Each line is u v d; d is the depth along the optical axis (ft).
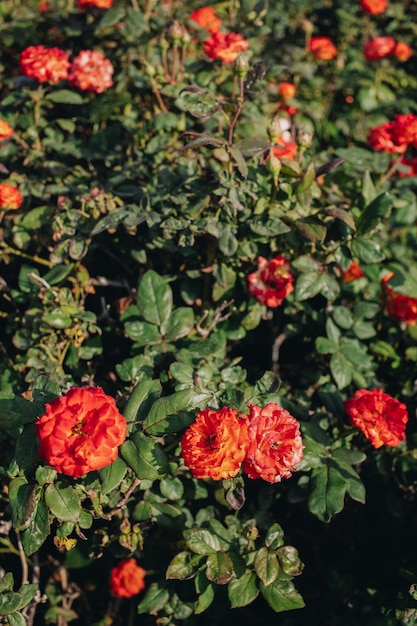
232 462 4.88
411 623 6.15
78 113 9.66
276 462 5.06
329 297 7.04
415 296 7.61
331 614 7.54
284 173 6.84
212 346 6.81
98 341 7.23
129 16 9.56
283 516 8.27
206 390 5.62
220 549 6.13
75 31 10.18
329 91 12.49
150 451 5.06
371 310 7.80
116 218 6.98
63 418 4.60
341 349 7.34
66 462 4.56
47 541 8.15
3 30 10.83
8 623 5.67
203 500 7.57
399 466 7.54
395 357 8.21
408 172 9.24
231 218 6.86
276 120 6.82
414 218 9.11
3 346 7.98
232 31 9.94
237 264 7.43
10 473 5.28
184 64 9.00
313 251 7.32
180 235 6.88
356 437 7.76
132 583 7.63
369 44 11.93
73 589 8.61
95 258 8.52
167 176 7.44
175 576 6.04
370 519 8.36
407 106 12.30
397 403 6.14
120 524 6.74
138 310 7.31
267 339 8.64
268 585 5.84
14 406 5.18
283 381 8.01
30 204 8.57
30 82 8.94
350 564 8.23
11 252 8.13
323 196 8.00
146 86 8.69
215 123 8.20
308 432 6.44
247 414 5.60
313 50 11.53
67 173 8.59
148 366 6.67
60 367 6.88
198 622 7.81
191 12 10.66
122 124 8.95
